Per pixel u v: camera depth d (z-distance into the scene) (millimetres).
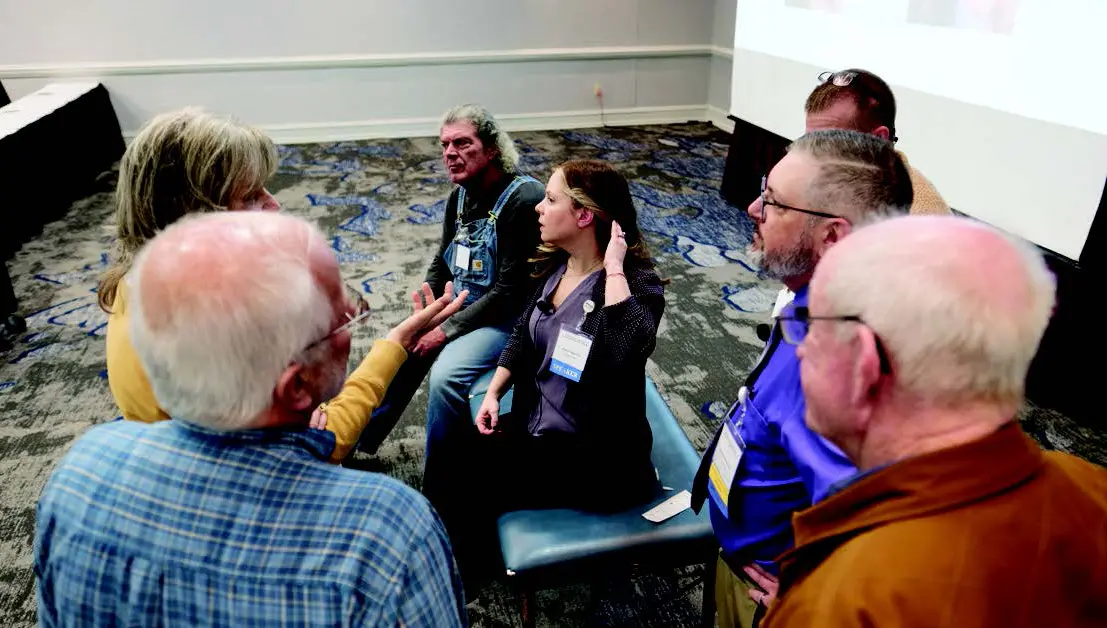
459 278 2254
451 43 6328
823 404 706
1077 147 2283
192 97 6070
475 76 6512
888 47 3076
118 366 1095
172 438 771
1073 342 2480
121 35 5738
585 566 1497
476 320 2131
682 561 1551
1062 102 2305
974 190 2719
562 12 6402
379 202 4953
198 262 712
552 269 1729
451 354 2092
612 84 6805
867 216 1075
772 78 4121
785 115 4043
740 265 3900
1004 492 618
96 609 743
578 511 1603
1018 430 638
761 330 1239
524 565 1469
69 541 755
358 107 6422
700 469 1367
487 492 1968
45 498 783
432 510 783
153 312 705
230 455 741
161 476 747
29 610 1850
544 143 6363
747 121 4477
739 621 1281
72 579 750
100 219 4711
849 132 1146
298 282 739
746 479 1169
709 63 6895
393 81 6383
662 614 1820
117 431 806
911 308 621
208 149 1173
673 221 4547
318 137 6445
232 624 711
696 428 2561
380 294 3594
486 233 2137
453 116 2020
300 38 6047
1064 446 2391
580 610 1846
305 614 700
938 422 638
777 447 1108
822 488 963
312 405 791
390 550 715
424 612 728
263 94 6199
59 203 4828
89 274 3893
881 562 610
